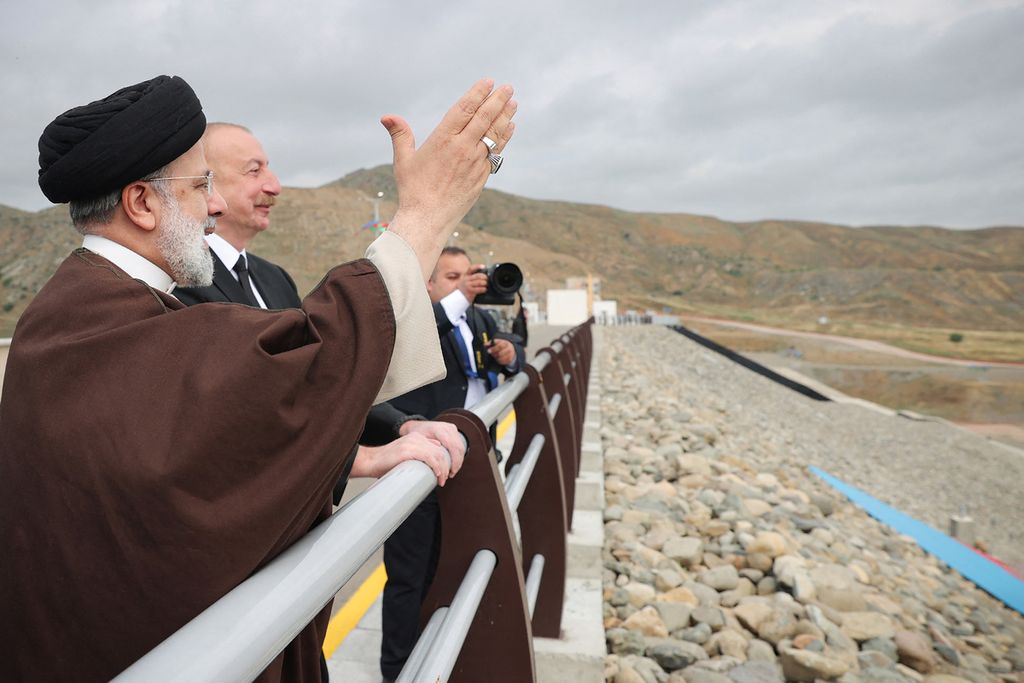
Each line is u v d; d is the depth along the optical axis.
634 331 60.81
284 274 2.61
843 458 31.34
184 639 0.65
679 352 57.34
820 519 8.29
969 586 11.15
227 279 2.24
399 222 1.07
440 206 1.08
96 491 0.79
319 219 184.12
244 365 0.81
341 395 0.88
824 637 4.84
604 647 3.19
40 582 0.81
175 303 1.01
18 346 0.90
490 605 1.72
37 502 0.81
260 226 2.38
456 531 1.69
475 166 1.08
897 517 15.38
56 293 0.93
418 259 1.05
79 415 0.81
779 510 7.74
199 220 1.08
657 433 10.82
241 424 0.80
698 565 5.66
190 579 0.79
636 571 5.24
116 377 0.83
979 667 5.93
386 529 1.00
